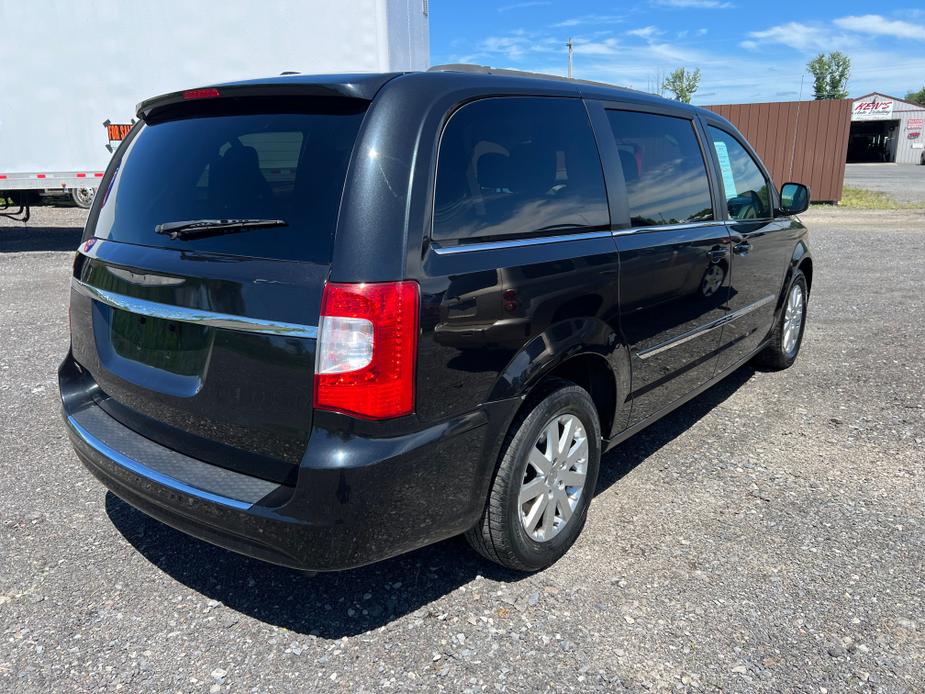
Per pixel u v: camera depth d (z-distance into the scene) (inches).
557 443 110.3
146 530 123.2
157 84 394.0
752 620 99.5
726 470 145.1
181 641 96.1
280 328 83.8
